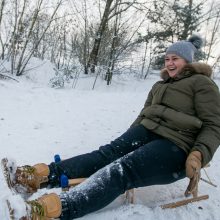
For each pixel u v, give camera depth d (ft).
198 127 8.98
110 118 18.34
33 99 21.35
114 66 48.98
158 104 9.82
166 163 8.40
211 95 9.12
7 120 16.35
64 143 13.79
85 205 7.44
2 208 8.11
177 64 9.84
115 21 44.78
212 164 12.60
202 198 9.46
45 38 43.14
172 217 8.66
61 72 37.70
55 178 8.50
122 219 8.35
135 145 9.43
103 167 8.53
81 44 46.62
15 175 7.81
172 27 57.11
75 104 21.18
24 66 33.55
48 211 6.79
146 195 9.70
